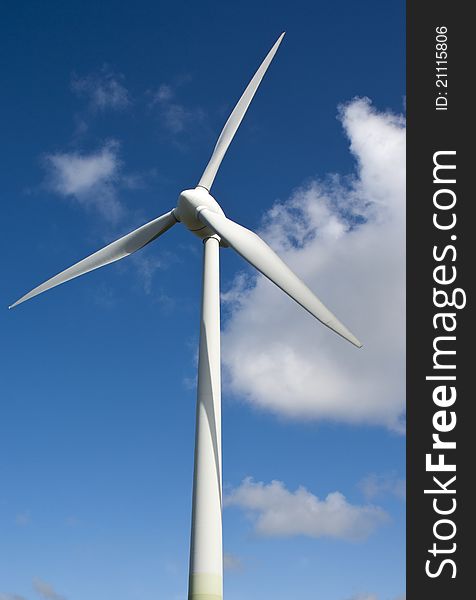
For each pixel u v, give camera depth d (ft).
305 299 62.18
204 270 64.03
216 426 57.57
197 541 53.72
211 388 58.75
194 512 54.95
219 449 57.11
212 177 69.67
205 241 65.57
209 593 52.01
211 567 52.80
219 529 54.39
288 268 62.90
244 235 63.36
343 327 61.82
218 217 63.93
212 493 55.21
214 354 60.18
